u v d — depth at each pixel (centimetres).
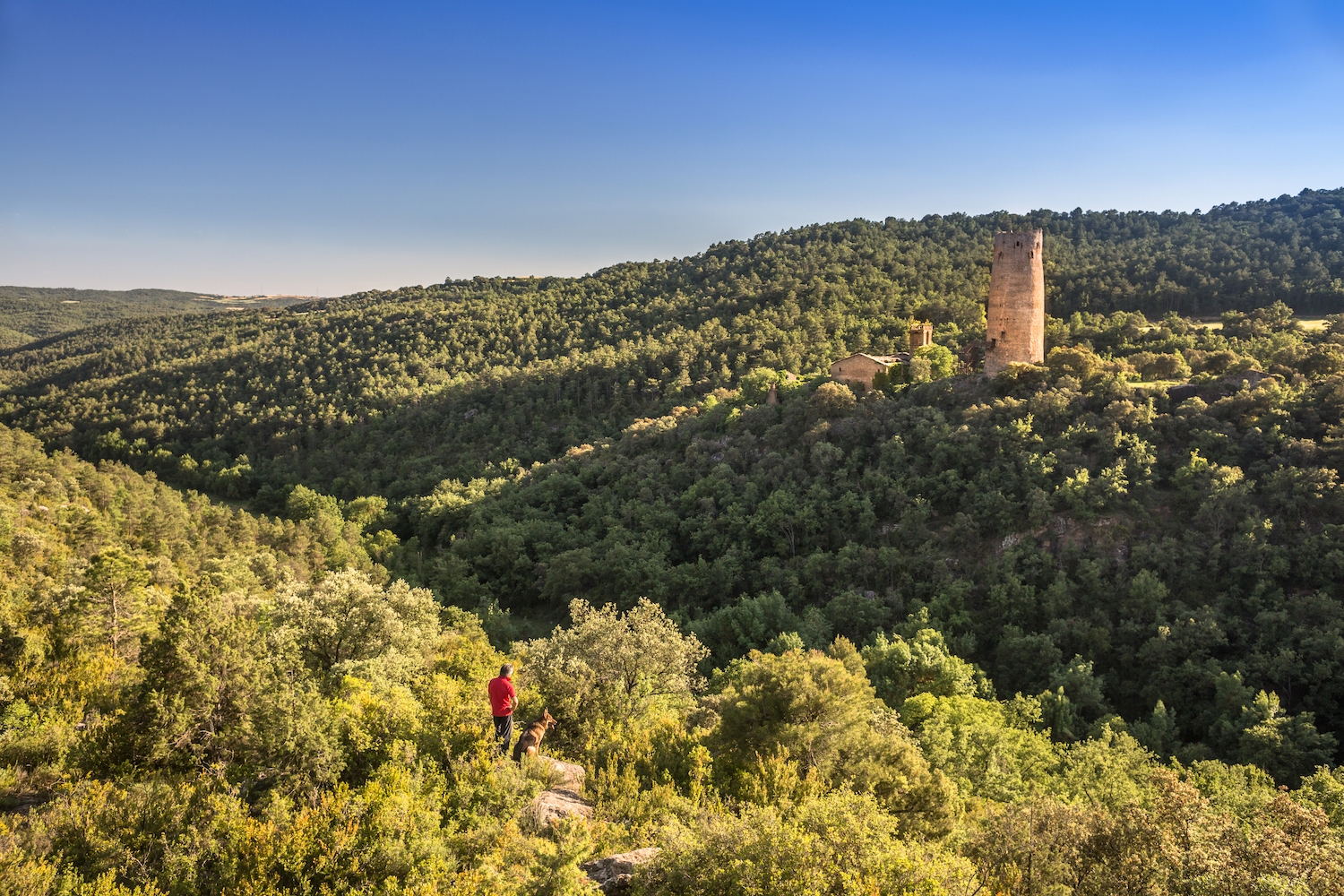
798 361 12069
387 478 12175
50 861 1205
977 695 4759
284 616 2748
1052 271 14588
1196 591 5084
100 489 9288
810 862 1261
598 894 1245
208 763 1579
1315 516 5166
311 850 1245
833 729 2212
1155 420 6147
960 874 1403
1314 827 1381
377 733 1738
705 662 5569
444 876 1216
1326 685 4275
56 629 2820
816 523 6619
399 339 18175
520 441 12269
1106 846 1557
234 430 14275
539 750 2142
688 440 8962
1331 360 6675
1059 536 5659
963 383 7350
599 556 7388
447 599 7556
